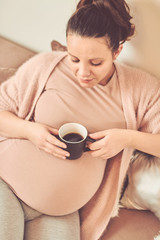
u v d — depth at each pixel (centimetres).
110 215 95
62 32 113
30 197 86
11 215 79
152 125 90
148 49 94
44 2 105
